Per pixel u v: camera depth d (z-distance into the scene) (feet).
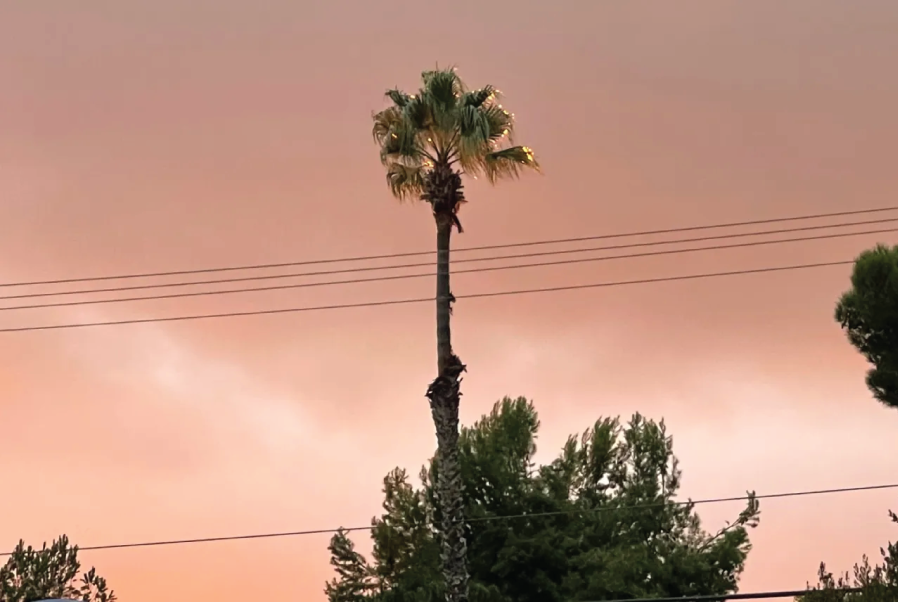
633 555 125.49
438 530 130.82
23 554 108.47
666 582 127.03
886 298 85.30
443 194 79.20
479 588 122.01
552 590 126.11
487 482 133.39
